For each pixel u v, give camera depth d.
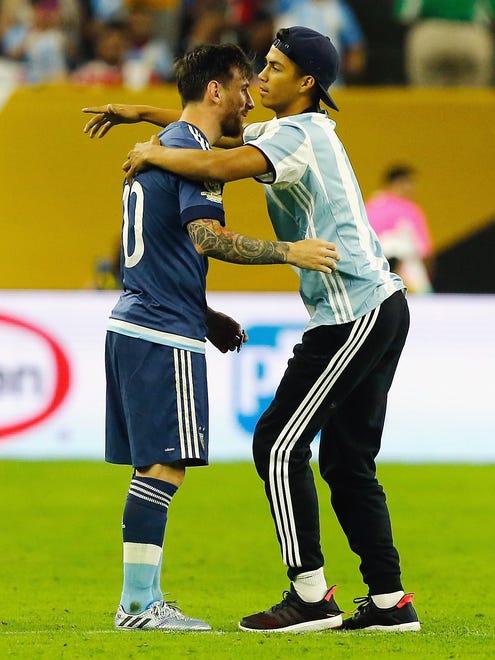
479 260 41.31
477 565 24.62
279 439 16.41
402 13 47.97
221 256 15.84
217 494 33.28
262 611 17.83
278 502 16.42
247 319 37.72
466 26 47.62
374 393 16.73
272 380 37.84
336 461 16.88
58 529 28.44
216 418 37.97
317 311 16.45
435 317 38.28
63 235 40.84
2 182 40.78
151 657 14.61
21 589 21.62
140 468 16.56
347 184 16.48
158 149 16.22
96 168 40.94
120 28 48.47
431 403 38.34
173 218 16.55
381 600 16.77
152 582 16.64
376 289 16.30
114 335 16.73
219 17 48.12
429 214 41.34
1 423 37.75
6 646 15.38
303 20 47.62
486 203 41.31
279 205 16.86
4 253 40.75
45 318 37.75
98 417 37.97
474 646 15.62
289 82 16.91
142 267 16.69
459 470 36.84
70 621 18.27
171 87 46.41
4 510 30.67
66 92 41.00
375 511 16.81
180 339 16.47
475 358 38.34
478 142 41.25
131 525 16.44
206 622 17.80
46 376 37.81
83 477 35.22
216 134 17.22
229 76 17.02
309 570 16.56
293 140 16.11
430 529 28.75
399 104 41.28
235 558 25.30
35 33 48.91
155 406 16.36
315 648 15.21
